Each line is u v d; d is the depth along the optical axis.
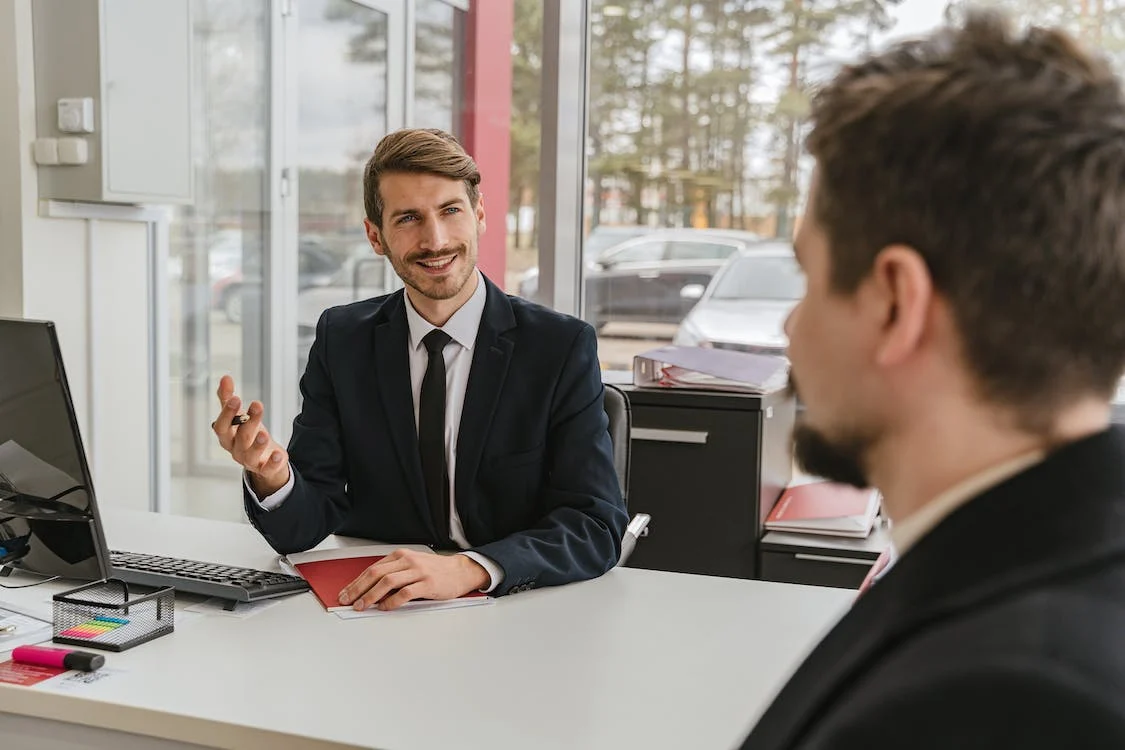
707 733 1.24
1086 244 0.47
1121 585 0.41
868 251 0.51
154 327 3.21
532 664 1.45
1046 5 2.99
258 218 3.73
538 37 3.61
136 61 2.86
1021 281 0.47
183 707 1.30
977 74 0.50
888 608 0.48
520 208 3.70
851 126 0.52
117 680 1.38
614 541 1.94
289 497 1.92
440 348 2.07
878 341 0.52
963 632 0.42
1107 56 0.51
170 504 3.46
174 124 2.99
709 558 2.98
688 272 3.58
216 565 1.80
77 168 2.80
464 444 2.06
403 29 3.85
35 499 1.70
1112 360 0.48
